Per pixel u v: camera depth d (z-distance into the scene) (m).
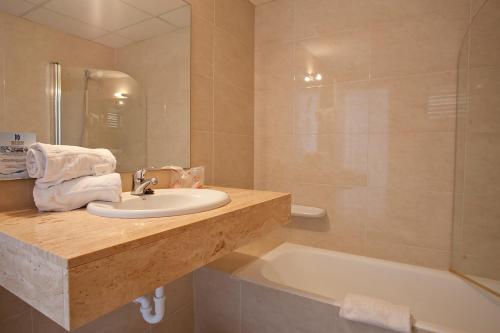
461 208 1.44
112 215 0.74
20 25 0.83
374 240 1.67
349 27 1.69
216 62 1.63
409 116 1.55
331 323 1.10
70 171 0.83
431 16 1.48
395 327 0.97
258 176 2.03
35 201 0.79
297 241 1.88
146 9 1.22
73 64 0.97
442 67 1.47
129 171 1.16
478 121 1.39
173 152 1.36
